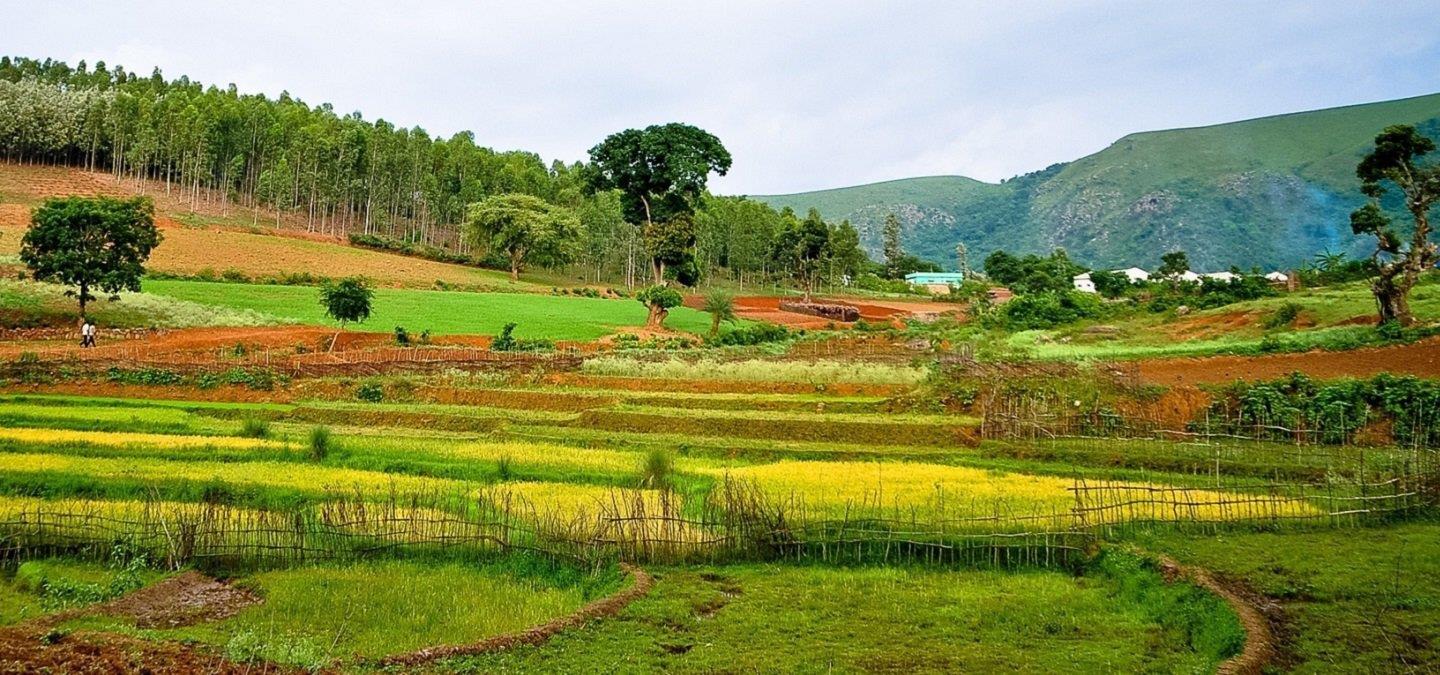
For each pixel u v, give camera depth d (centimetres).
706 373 5031
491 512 2255
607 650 1593
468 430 3903
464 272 12050
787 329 7931
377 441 3475
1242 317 5744
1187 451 3238
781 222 16825
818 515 2306
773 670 1509
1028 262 14962
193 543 2038
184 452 3166
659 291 7950
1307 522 2272
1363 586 1803
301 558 2069
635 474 2939
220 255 10150
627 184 8612
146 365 4881
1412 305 5300
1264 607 1709
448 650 1556
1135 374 4044
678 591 1909
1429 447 3153
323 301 6378
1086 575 2050
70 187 13762
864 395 4597
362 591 1888
